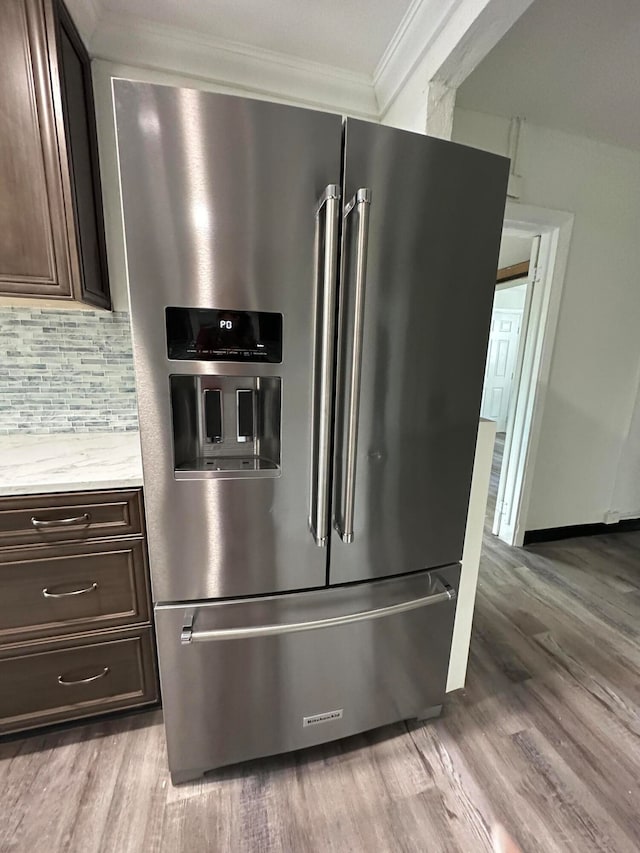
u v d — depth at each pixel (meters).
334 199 0.90
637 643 1.90
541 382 2.57
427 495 1.21
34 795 1.17
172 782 1.21
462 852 1.07
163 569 1.05
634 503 3.08
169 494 1.01
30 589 1.21
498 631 1.96
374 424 1.10
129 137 0.82
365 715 1.32
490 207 1.08
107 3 1.25
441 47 1.23
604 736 1.42
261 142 0.88
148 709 1.44
